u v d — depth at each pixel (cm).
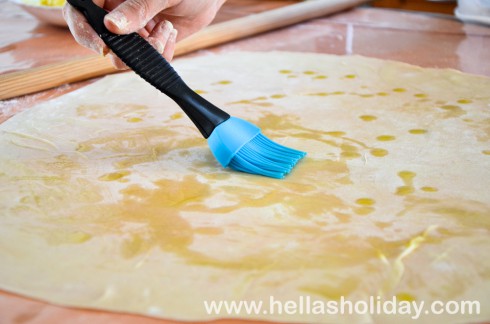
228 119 81
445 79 114
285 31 154
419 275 59
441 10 200
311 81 116
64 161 84
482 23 154
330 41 144
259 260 61
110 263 61
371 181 78
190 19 100
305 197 74
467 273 59
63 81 116
